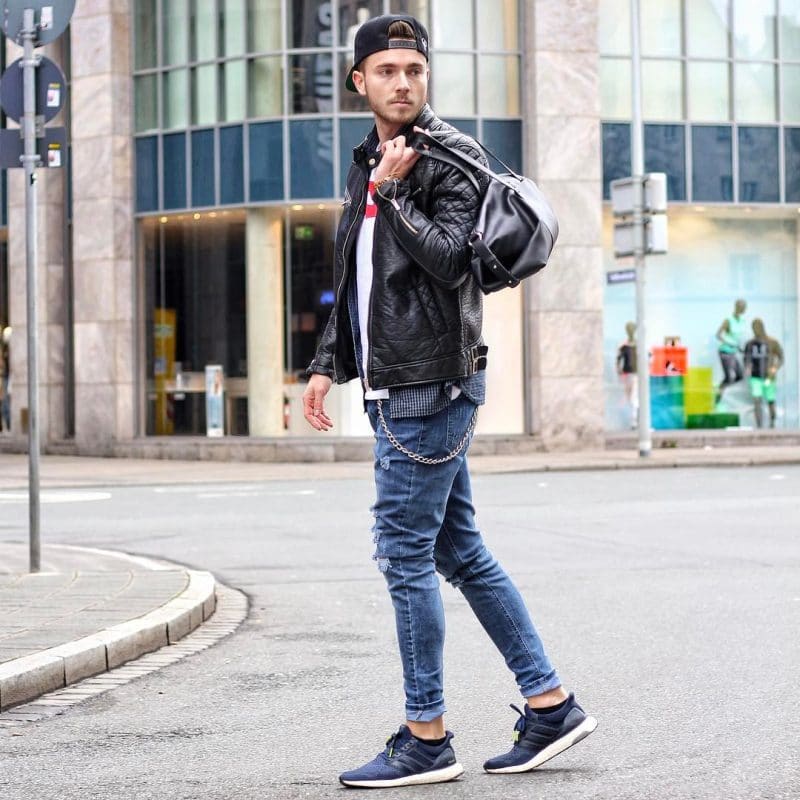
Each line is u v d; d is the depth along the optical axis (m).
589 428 28.52
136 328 29.67
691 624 8.82
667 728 5.98
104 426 29.50
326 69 27.86
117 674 7.46
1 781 5.27
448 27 28.22
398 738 5.16
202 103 28.75
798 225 30.98
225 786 5.14
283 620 9.27
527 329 28.67
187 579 10.27
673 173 29.67
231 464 27.06
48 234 30.98
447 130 5.05
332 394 28.00
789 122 30.42
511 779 5.16
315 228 28.27
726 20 30.09
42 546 12.88
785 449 28.83
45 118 10.99
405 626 5.14
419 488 5.10
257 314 28.56
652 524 15.01
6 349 32.50
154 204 29.38
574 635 8.48
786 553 12.44
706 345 30.53
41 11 10.98
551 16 28.20
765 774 5.16
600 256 28.50
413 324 4.99
